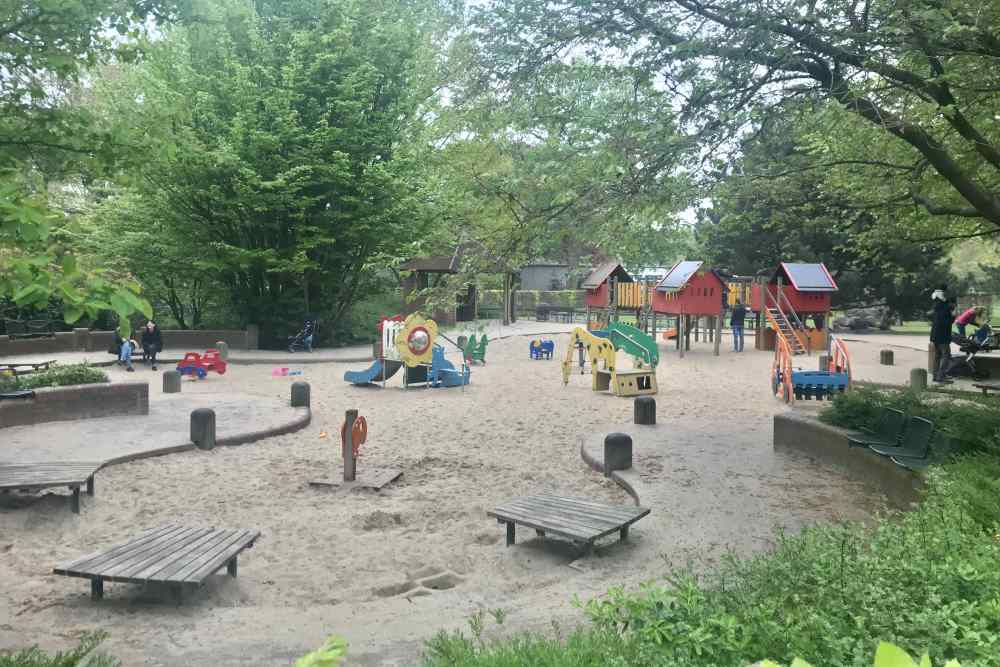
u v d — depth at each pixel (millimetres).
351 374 22266
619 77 9992
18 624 6039
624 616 3990
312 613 6277
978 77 10219
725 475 10891
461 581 7281
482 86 10305
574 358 31203
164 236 31406
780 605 3830
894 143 12906
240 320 36000
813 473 10961
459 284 10516
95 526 9078
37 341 29297
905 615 3518
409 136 32969
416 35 32406
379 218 32188
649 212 9969
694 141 9141
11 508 9352
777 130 10406
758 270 42656
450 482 11352
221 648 5449
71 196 29891
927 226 15906
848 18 9680
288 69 30172
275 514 9617
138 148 8609
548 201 10117
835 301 42125
